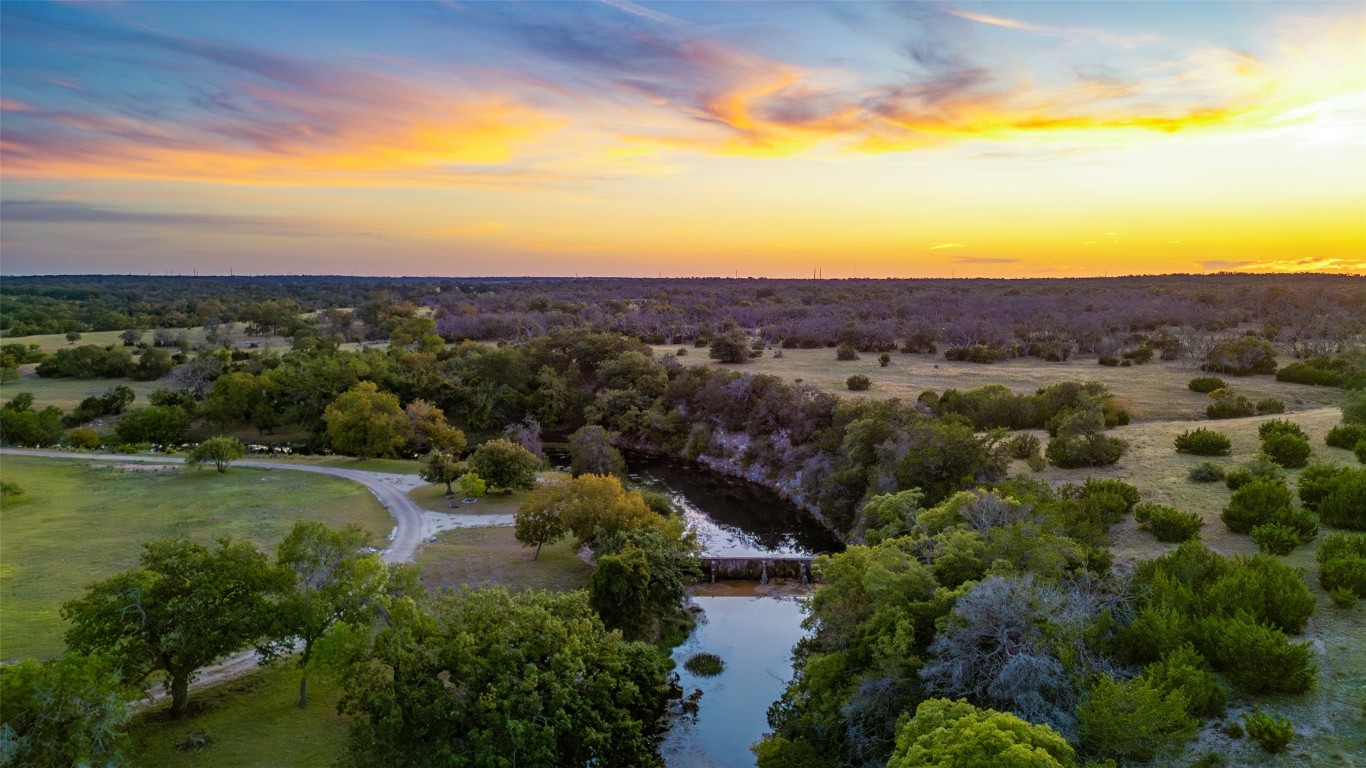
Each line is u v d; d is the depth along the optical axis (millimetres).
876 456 67250
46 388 129875
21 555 54781
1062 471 59875
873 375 116500
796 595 54344
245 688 37094
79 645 31531
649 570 44938
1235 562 34312
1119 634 30484
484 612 34062
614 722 33125
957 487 54969
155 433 99375
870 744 29094
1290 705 26812
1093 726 24344
